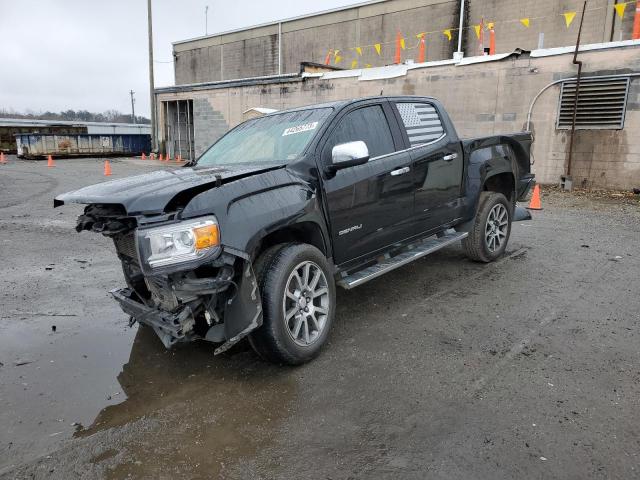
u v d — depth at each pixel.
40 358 3.88
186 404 3.21
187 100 25.38
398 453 2.66
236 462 2.64
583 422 2.88
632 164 12.02
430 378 3.43
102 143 30.58
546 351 3.78
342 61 32.62
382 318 4.51
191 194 3.21
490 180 6.32
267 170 3.64
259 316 3.29
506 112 13.86
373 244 4.39
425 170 4.88
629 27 19.88
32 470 2.61
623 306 4.64
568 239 7.39
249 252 3.21
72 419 3.06
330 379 3.46
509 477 2.45
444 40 26.94
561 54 12.67
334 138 4.11
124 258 3.88
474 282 5.45
